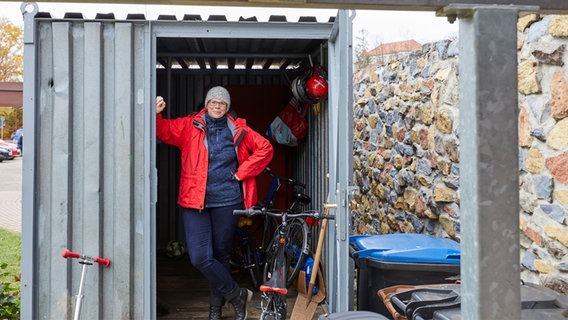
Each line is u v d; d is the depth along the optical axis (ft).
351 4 4.91
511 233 4.71
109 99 12.82
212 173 13.99
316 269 14.07
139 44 12.87
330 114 13.32
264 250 18.71
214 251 14.42
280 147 22.48
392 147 20.08
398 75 19.42
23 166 12.51
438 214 16.20
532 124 11.60
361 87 24.45
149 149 12.89
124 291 12.91
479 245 4.69
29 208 12.56
